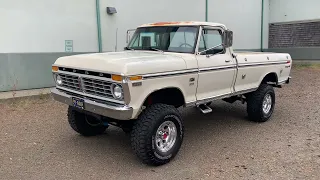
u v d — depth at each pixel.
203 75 4.91
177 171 4.19
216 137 5.55
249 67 5.88
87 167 4.32
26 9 8.56
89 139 5.45
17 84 8.64
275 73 6.68
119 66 3.90
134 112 3.96
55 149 4.98
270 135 5.62
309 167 4.25
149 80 4.08
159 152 4.27
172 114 4.36
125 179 3.97
